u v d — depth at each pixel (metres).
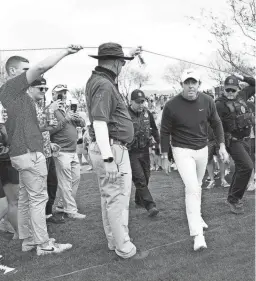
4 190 4.80
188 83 4.52
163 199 7.01
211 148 7.56
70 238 5.07
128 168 4.19
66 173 5.93
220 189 7.58
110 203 4.13
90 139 4.23
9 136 4.34
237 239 4.61
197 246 4.30
